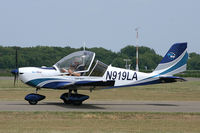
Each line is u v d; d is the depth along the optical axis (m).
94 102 49.88
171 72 49.44
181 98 59.06
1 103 45.62
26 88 76.94
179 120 34.38
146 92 71.81
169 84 104.06
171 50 49.44
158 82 49.22
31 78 43.47
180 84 104.44
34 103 44.06
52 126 30.02
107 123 32.06
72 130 28.42
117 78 47.38
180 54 49.44
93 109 40.31
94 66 45.31
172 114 37.25
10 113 35.38
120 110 40.00
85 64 44.81
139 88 83.81
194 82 116.44
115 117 34.97
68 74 44.34
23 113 35.47
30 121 32.03
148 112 37.91
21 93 63.66
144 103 49.78
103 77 46.34
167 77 47.97
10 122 31.47
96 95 63.28
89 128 29.48
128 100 54.47
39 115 34.69
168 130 29.42
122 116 35.53
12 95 59.16
